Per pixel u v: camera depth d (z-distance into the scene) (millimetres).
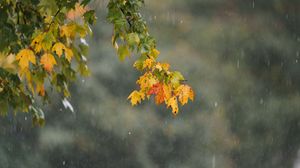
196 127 24406
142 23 4906
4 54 5297
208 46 25859
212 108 24797
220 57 25906
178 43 25609
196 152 24406
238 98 25531
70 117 23016
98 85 23797
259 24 27281
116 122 23688
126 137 23750
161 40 25500
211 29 26141
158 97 4762
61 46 4754
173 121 24094
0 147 22125
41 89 5703
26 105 5812
